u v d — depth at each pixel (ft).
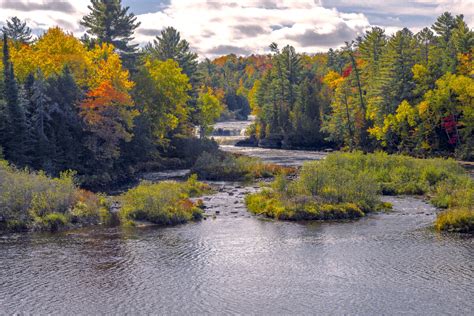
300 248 85.30
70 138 173.06
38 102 163.32
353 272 72.90
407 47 269.03
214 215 112.27
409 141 250.37
